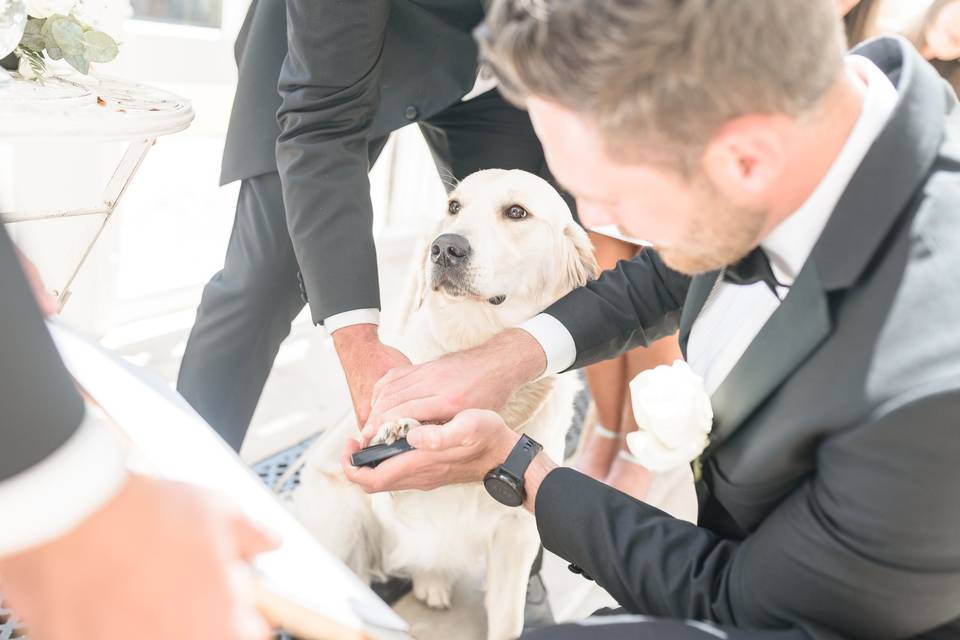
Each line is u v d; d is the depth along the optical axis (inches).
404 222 136.9
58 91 55.9
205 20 98.6
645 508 40.2
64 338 39.0
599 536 39.1
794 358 31.5
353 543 61.8
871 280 29.9
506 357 50.9
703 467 39.6
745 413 34.2
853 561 29.5
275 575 27.6
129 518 22.1
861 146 30.6
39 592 21.4
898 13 69.6
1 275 19.4
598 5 25.7
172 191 113.7
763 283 38.7
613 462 85.9
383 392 49.7
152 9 93.4
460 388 48.9
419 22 61.6
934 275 28.8
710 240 31.4
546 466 43.4
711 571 36.4
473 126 73.5
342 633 26.4
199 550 22.4
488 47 28.9
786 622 32.4
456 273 57.9
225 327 65.3
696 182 28.9
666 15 25.1
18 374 19.6
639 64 25.9
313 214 56.6
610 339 53.6
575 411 99.5
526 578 61.4
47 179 84.9
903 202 30.0
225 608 21.9
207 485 31.4
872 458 28.0
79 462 21.2
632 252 86.2
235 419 68.4
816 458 31.7
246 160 63.4
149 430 34.1
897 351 28.4
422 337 63.1
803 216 32.0
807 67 26.5
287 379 95.3
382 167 132.0
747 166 28.6
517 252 59.6
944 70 66.7
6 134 47.8
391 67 63.0
